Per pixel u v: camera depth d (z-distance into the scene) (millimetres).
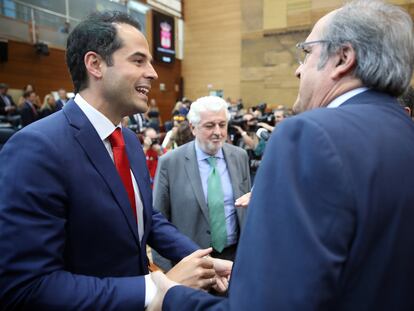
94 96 840
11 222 646
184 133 2303
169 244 1006
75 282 675
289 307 427
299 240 442
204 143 1457
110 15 841
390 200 480
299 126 509
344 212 449
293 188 469
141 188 938
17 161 687
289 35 9555
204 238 1415
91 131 811
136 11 9742
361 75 576
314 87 624
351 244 460
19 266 636
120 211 802
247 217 517
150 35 10328
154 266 1436
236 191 1469
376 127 520
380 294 475
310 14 9109
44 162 701
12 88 6969
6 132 1452
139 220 916
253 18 10109
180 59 11609
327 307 433
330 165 461
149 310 651
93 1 8336
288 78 9742
